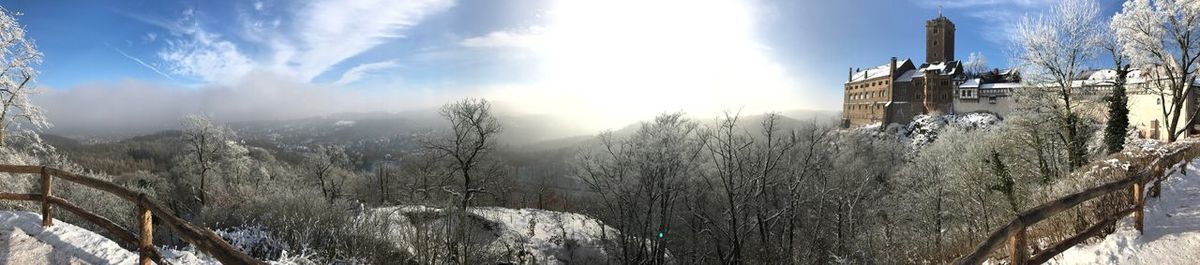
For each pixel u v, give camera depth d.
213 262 7.12
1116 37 24.92
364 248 16.97
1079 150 24.67
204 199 38.03
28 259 6.06
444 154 32.06
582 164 33.50
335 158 47.91
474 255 21.91
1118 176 11.51
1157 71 25.38
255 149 56.66
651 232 27.83
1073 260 6.58
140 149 72.38
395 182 48.78
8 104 20.84
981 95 80.06
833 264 25.50
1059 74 25.14
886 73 94.44
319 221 17.08
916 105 88.88
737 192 28.78
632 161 29.03
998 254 7.62
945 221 28.75
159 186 44.22
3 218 7.22
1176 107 24.48
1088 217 8.14
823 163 36.50
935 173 32.16
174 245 14.00
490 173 34.50
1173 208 7.79
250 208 21.69
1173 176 10.63
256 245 14.20
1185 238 6.42
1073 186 12.34
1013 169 27.02
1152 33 23.83
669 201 31.23
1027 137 26.92
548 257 28.41
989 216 21.14
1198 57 23.50
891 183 48.47
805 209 33.19
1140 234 6.75
